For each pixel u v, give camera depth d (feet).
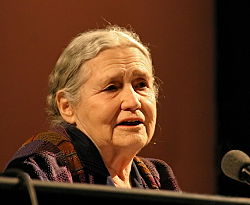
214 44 31.96
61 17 28.40
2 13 27.43
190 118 31.17
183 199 9.86
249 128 31.32
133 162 17.62
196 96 31.40
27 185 9.00
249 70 31.63
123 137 15.87
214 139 31.55
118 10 29.66
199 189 30.99
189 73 31.32
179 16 31.24
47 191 9.16
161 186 18.34
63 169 15.44
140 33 30.25
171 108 30.76
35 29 27.91
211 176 31.22
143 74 16.46
